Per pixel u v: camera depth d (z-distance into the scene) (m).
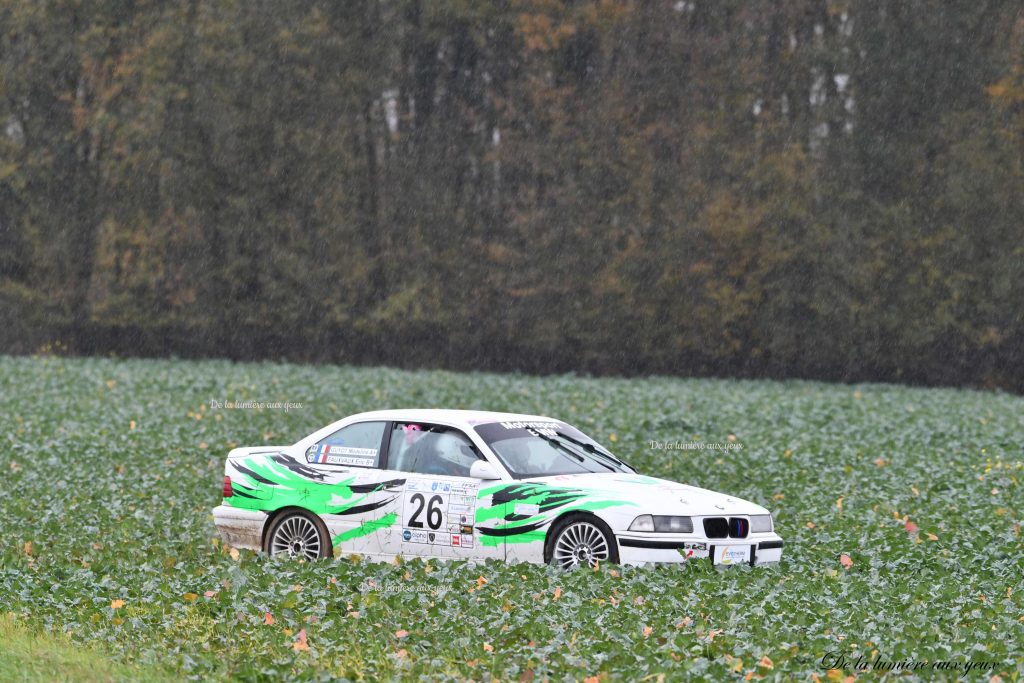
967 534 25.88
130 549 23.83
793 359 83.50
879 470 35.16
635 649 16.31
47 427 42.72
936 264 81.44
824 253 82.62
